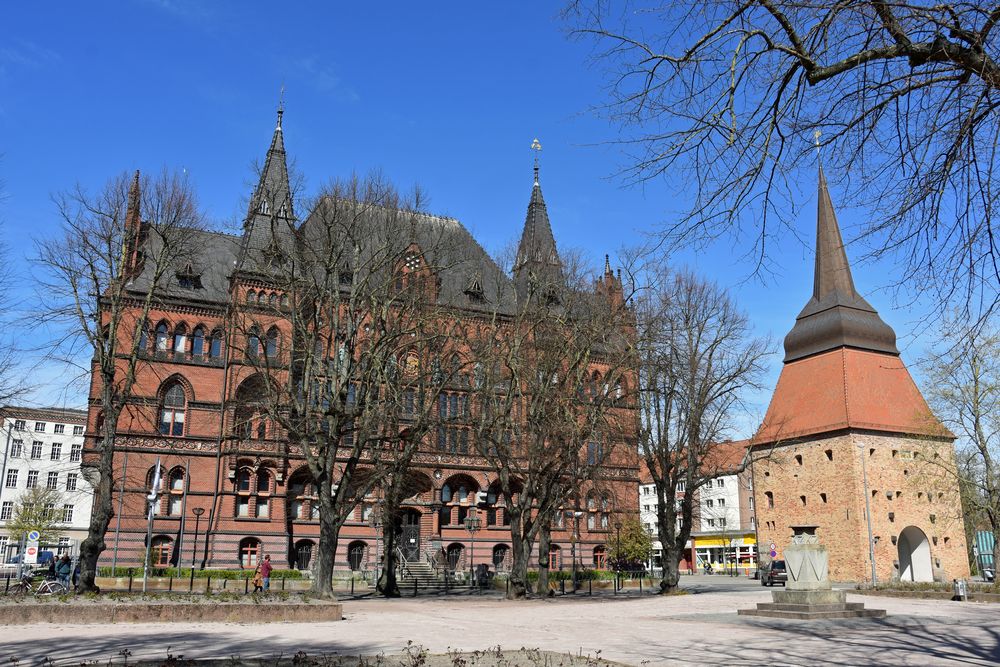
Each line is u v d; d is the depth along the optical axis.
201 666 14.58
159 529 54.22
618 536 64.12
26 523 91.06
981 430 48.62
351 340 37.62
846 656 17.05
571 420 40.19
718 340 43.41
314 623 25.47
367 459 55.97
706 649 18.58
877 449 65.56
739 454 109.88
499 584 52.88
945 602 38.66
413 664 15.03
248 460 56.03
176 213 37.47
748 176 8.32
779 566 58.75
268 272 39.94
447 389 50.50
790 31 7.73
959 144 7.43
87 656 15.93
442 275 64.56
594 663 15.66
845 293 71.31
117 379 55.16
